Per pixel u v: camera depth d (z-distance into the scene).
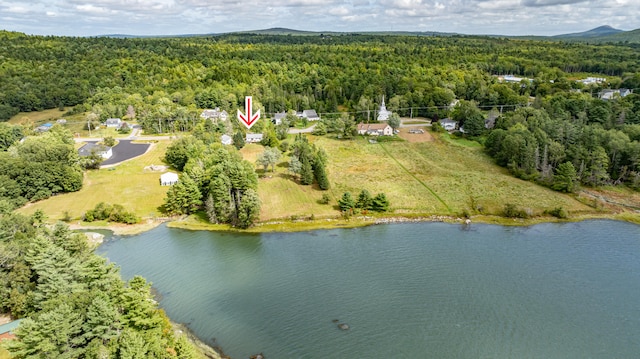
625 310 60.66
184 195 91.31
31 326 39.34
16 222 65.19
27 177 96.44
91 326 42.03
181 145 120.88
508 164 119.56
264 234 85.38
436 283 67.19
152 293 63.75
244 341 53.34
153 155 132.88
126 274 69.25
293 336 54.53
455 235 84.81
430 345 53.09
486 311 60.16
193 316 58.38
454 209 96.00
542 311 60.25
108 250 77.88
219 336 54.25
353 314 59.28
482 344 53.44
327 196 99.12
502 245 80.38
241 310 60.00
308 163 109.94
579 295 64.19
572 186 103.50
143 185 108.25
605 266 72.56
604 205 97.38
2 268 54.88
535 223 90.12
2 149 131.88
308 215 92.56
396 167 123.88
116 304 46.66
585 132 120.31
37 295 49.84
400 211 95.12
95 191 103.88
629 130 122.81
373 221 90.94
